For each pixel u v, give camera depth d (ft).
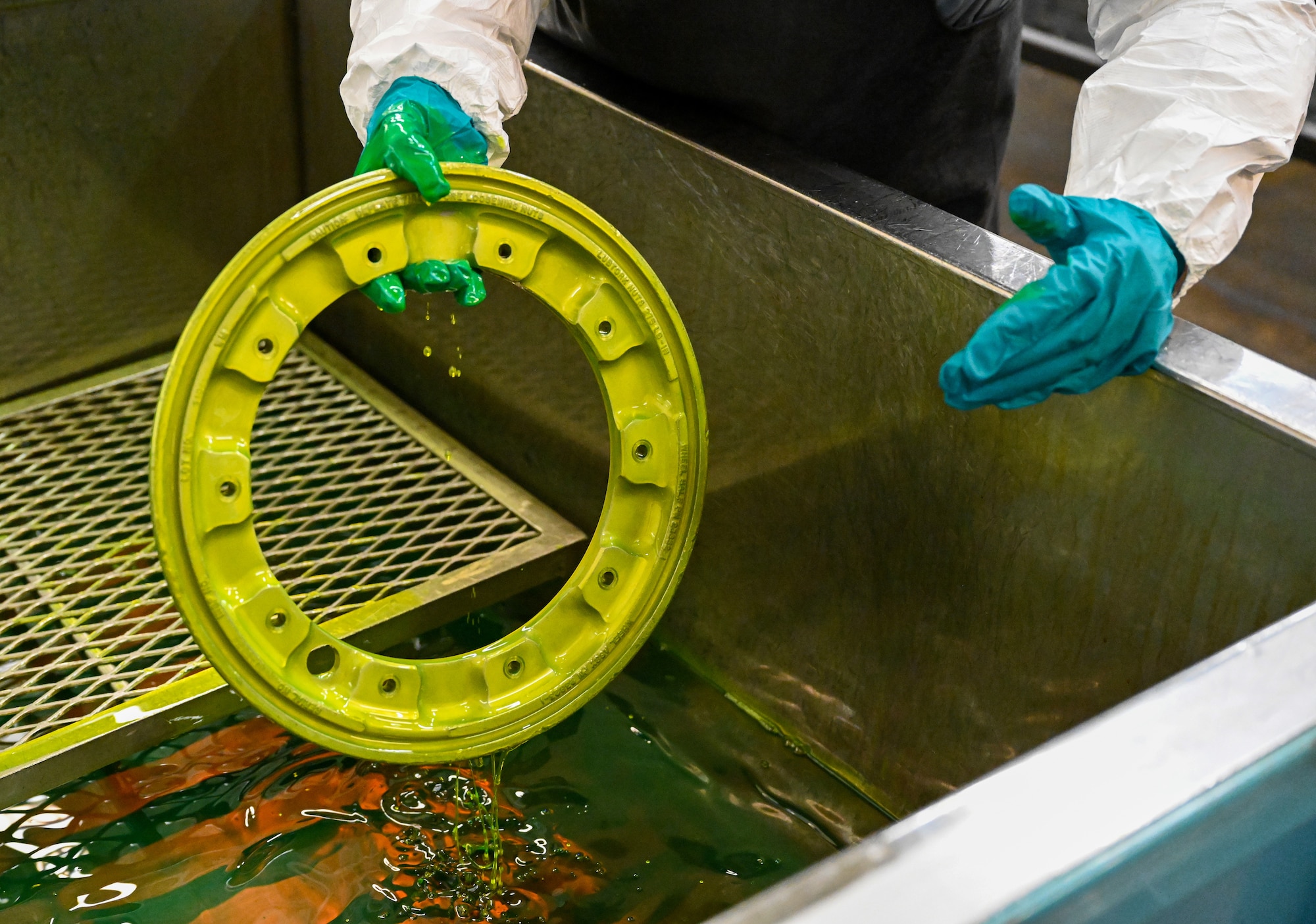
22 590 3.57
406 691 2.47
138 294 4.52
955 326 2.76
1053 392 2.42
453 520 3.98
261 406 4.46
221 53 4.28
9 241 4.13
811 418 3.21
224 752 3.28
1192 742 1.56
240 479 2.18
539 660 2.58
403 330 4.44
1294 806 1.69
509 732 2.55
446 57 2.65
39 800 3.11
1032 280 2.65
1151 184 2.45
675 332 2.48
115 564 3.77
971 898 1.35
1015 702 2.94
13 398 4.39
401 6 2.77
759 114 3.65
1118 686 2.73
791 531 3.37
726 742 3.46
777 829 3.20
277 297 2.18
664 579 2.61
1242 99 2.50
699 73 3.47
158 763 3.24
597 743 3.40
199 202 4.49
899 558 3.10
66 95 4.04
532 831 3.11
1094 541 2.66
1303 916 1.97
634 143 3.41
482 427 4.27
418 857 3.01
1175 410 2.43
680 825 3.17
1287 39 2.57
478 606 3.63
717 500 3.57
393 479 4.09
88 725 3.09
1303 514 2.29
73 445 4.20
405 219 2.25
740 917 1.31
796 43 3.48
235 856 2.99
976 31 3.76
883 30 3.57
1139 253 2.26
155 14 4.10
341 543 3.81
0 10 3.81
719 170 3.19
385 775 3.23
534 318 3.83
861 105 3.77
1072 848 1.42
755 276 3.21
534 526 3.93
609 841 3.10
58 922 2.81
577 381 3.78
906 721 3.20
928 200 4.19
